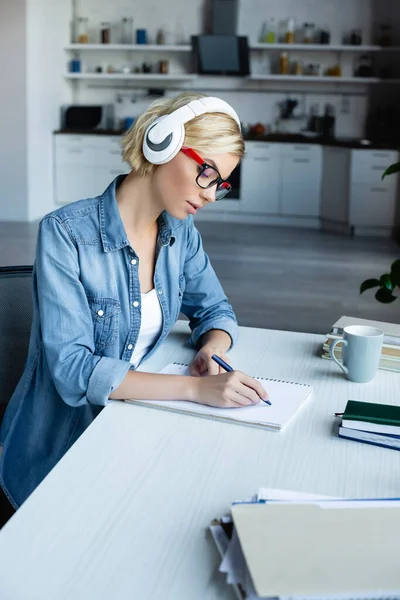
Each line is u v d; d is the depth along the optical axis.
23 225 7.57
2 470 1.42
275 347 1.58
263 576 0.70
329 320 4.52
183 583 0.76
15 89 7.61
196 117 1.26
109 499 0.92
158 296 1.49
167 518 0.88
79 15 8.88
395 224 7.69
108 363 1.27
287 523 0.79
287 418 1.17
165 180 1.31
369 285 2.38
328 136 8.51
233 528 0.82
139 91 8.95
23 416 1.44
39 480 1.44
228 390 1.20
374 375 1.41
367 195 7.68
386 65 8.50
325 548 0.75
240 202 8.41
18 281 1.56
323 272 5.88
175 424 1.15
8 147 7.73
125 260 1.42
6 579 0.76
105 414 1.18
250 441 1.10
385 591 0.68
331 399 1.29
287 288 5.31
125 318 1.44
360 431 1.11
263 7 8.54
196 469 1.01
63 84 8.73
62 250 1.35
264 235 7.61
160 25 8.74
